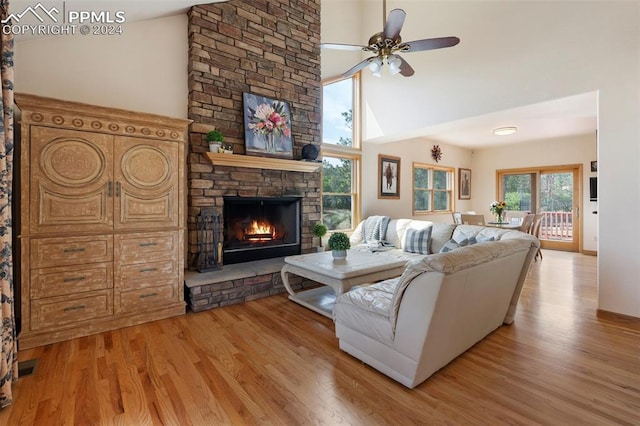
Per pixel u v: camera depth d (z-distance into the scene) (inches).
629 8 113.3
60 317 96.1
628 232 115.6
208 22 140.8
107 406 66.6
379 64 118.1
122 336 100.1
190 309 123.8
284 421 62.4
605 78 119.0
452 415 64.0
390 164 245.3
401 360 74.0
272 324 110.5
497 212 244.4
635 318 114.9
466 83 163.8
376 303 80.5
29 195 91.0
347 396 70.2
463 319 80.9
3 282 67.8
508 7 147.1
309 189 177.2
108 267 103.7
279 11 165.8
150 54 132.6
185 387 73.3
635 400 68.7
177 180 117.3
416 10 185.5
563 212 282.5
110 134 103.0
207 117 140.5
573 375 78.5
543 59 136.0
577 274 185.6
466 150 328.5
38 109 91.2
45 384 74.2
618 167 117.0
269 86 161.5
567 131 251.4
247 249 154.3
